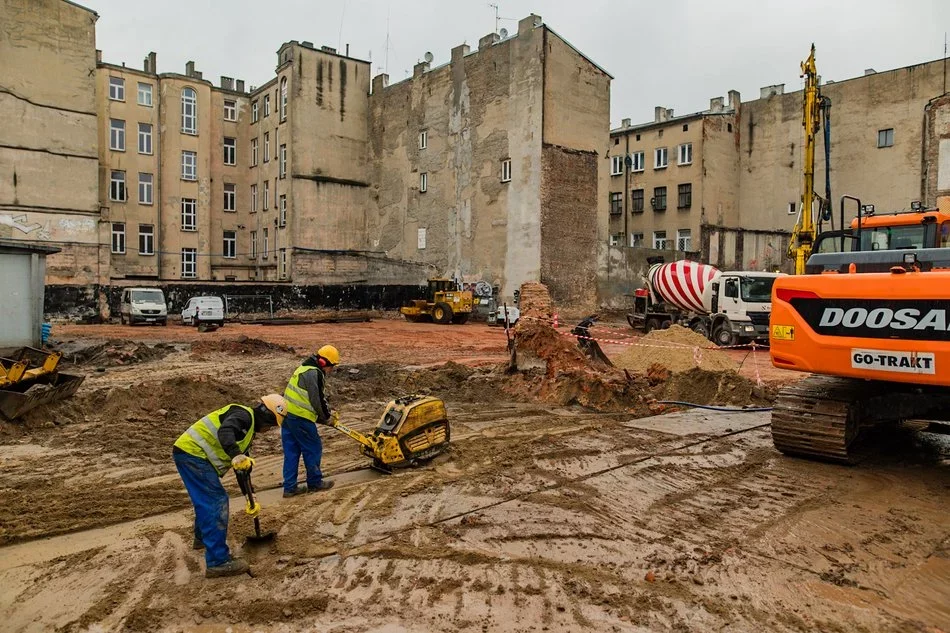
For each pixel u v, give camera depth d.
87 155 34.03
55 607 4.58
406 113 42.84
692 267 24.39
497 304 35.81
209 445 5.09
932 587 4.71
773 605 4.45
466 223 38.28
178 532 5.87
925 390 7.12
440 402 8.12
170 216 45.25
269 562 5.20
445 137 39.81
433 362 17.89
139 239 44.50
